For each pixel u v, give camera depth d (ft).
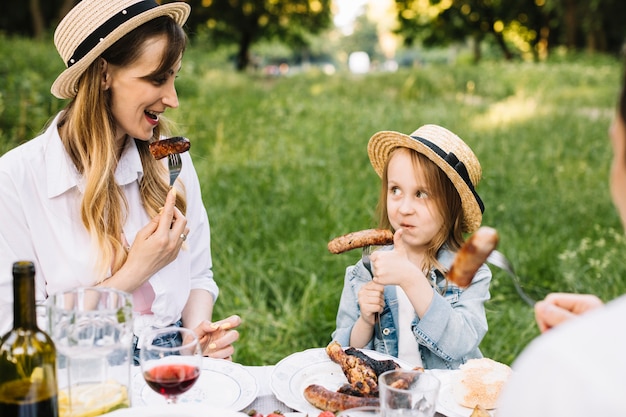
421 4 115.44
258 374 6.93
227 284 15.43
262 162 24.93
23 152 8.21
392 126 33.45
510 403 2.92
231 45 119.55
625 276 16.42
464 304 8.23
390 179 8.48
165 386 5.36
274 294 16.16
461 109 41.60
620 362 2.67
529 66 65.36
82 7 7.79
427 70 58.59
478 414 5.74
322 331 14.32
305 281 16.35
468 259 5.08
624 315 2.81
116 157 8.55
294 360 7.06
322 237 18.33
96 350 5.24
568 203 21.99
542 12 108.37
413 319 8.41
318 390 6.05
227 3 106.93
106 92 8.11
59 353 5.57
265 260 16.96
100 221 8.20
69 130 8.21
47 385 5.16
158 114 8.44
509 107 43.27
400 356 8.45
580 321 2.92
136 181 8.90
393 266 7.47
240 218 19.22
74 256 8.16
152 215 8.80
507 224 20.24
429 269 8.51
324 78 63.62
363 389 6.15
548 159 27.89
